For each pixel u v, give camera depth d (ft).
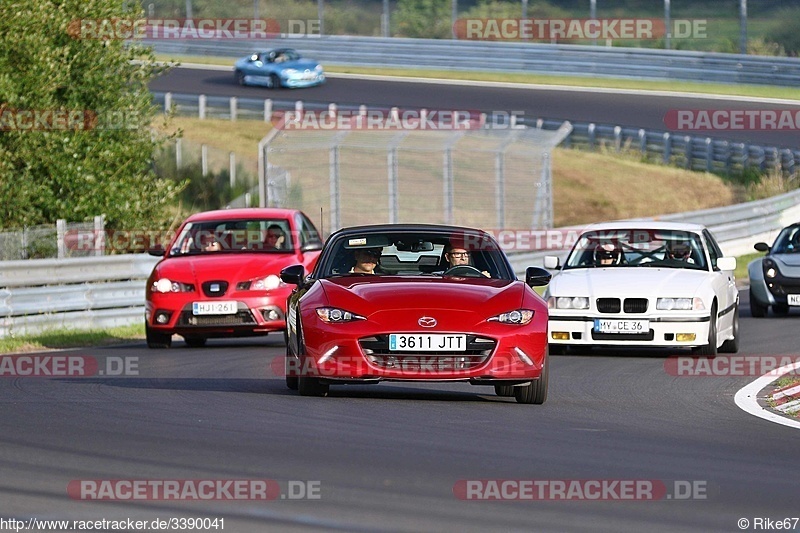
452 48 594.65
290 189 388.78
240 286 181.16
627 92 536.83
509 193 431.84
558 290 170.81
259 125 511.81
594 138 493.36
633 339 166.40
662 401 124.06
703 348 167.53
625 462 87.25
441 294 116.57
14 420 103.86
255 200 432.25
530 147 373.20
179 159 455.63
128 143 306.76
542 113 497.46
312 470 81.66
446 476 80.48
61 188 295.07
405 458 86.63
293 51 580.30
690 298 166.50
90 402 116.37
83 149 298.56
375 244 127.75
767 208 379.14
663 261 179.83
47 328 206.90
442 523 67.56
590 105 515.09
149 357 167.84
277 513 69.41
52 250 239.09
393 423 103.14
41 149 290.35
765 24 575.79
